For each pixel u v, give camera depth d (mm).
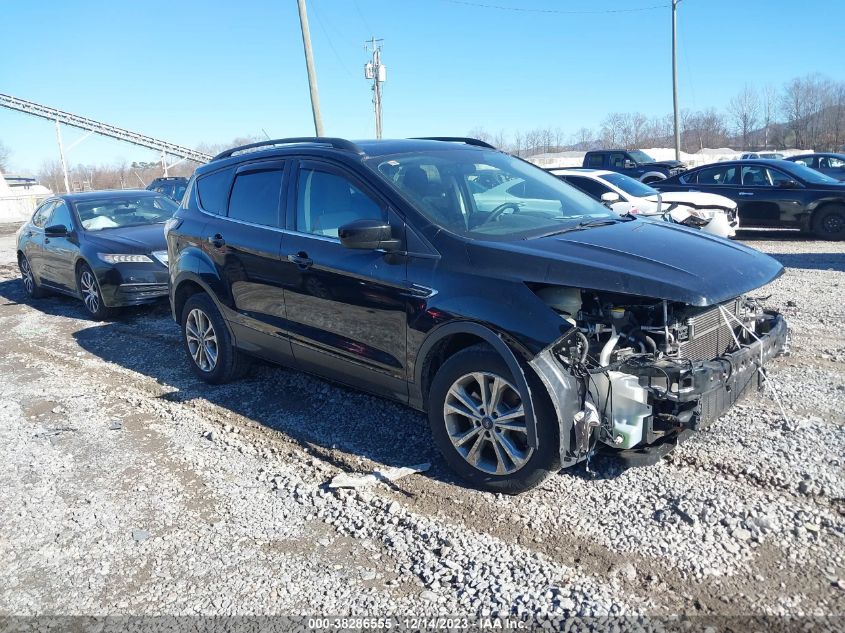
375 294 4133
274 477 4145
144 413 5344
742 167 14047
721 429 4301
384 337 4145
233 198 5480
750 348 3701
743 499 3514
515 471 3643
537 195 4707
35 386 6195
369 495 3840
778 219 13516
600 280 3373
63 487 4164
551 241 3818
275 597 3045
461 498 3750
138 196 10297
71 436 4941
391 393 4277
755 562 3047
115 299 8500
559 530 3391
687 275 3391
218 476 4203
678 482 3725
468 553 3250
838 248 11977
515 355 3473
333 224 4527
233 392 5684
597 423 3465
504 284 3594
